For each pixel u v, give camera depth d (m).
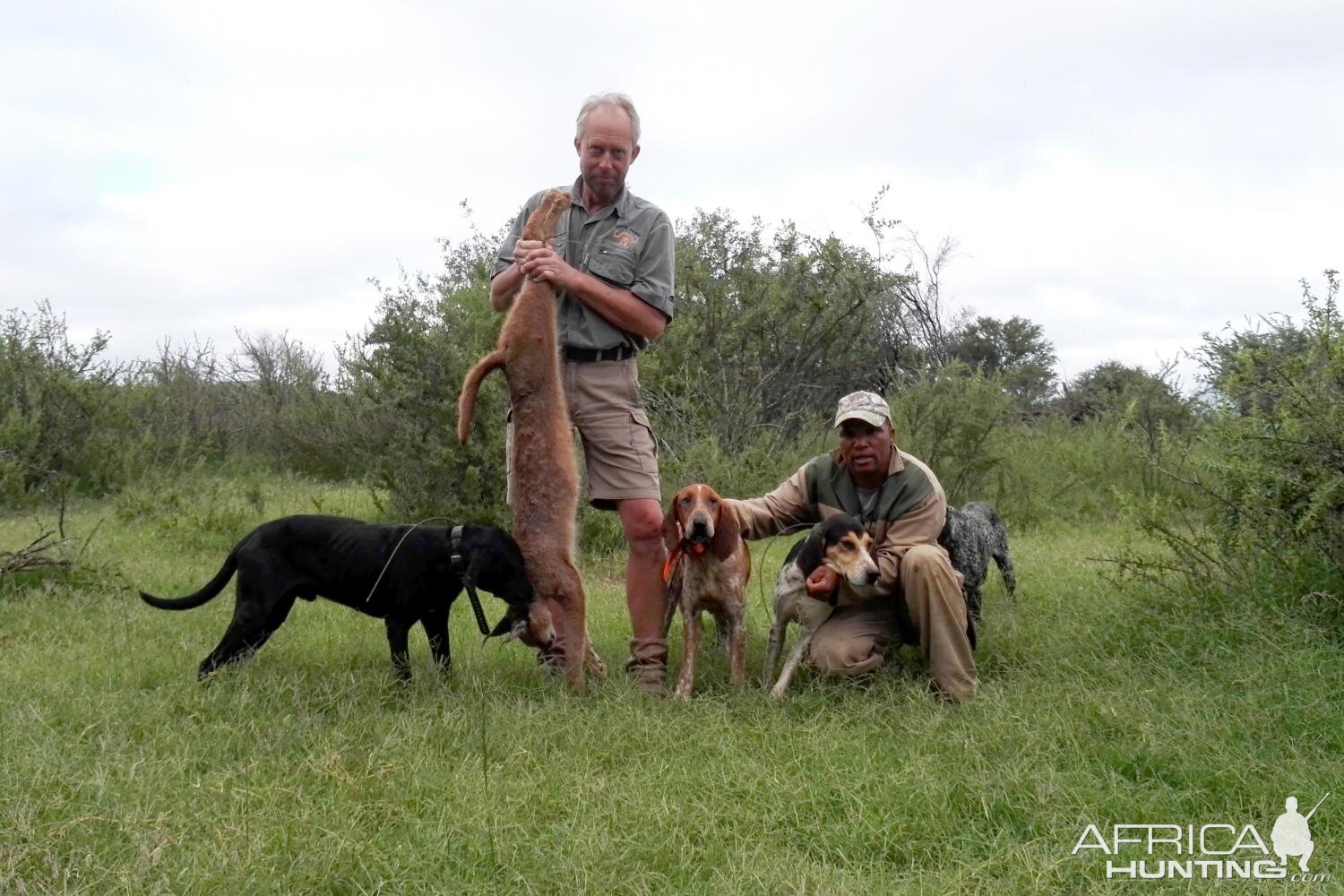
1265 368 5.40
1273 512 5.16
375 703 4.48
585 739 4.01
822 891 2.84
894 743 4.02
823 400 12.91
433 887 2.90
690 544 4.99
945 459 10.68
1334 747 3.78
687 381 11.05
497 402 8.93
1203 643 4.79
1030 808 3.37
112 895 2.77
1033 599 6.53
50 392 12.16
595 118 4.96
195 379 16.84
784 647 5.77
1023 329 20.05
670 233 5.14
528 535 4.68
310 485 13.57
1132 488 10.97
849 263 12.05
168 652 5.32
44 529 9.12
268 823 3.20
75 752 3.71
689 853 3.12
